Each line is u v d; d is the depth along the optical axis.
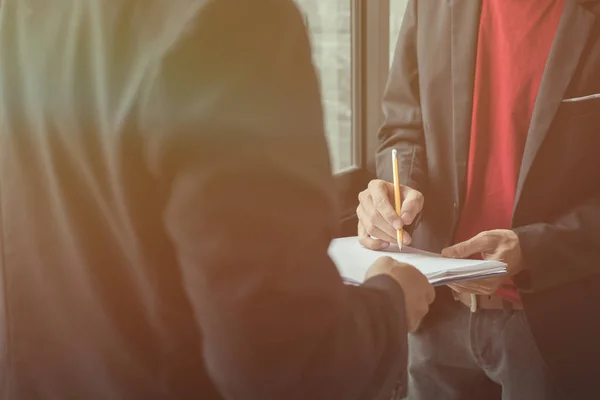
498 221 1.28
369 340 0.53
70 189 0.51
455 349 1.36
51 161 0.52
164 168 0.44
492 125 1.27
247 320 0.44
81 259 0.51
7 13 0.56
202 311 0.45
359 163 2.16
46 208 0.54
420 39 1.36
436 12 1.33
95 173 0.48
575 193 1.17
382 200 1.12
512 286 1.24
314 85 0.48
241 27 0.44
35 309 0.57
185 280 0.46
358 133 2.17
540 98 1.17
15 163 0.56
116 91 0.46
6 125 0.56
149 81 0.43
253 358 0.45
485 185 1.29
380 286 0.60
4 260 0.59
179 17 0.44
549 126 1.15
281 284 0.45
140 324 0.52
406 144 1.39
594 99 1.13
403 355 0.57
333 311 0.48
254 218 0.44
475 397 1.40
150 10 0.46
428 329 1.39
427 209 1.35
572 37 1.15
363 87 2.14
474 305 1.25
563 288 1.16
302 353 0.47
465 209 1.31
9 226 0.58
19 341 0.59
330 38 2.03
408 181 1.32
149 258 0.48
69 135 0.49
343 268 0.96
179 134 0.43
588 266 1.12
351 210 2.01
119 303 0.52
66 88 0.49
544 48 1.20
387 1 2.09
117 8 0.46
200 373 0.51
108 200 0.48
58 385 0.57
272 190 0.44
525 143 1.22
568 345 1.17
